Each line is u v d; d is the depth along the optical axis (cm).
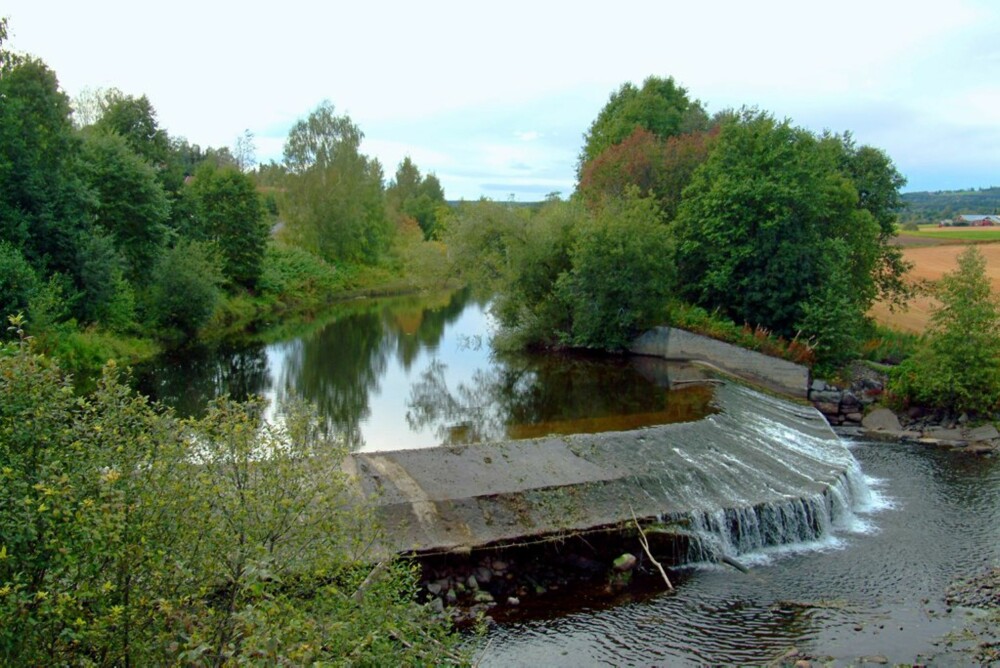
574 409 2608
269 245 7212
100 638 695
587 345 3725
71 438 768
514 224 3844
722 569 1700
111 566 714
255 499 799
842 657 1347
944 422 2916
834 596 1587
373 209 8969
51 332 3133
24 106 3478
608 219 3619
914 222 11438
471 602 1486
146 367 3491
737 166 3616
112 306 3784
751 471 2061
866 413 3045
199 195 5859
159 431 802
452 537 1569
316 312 6031
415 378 3212
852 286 3841
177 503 763
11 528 670
